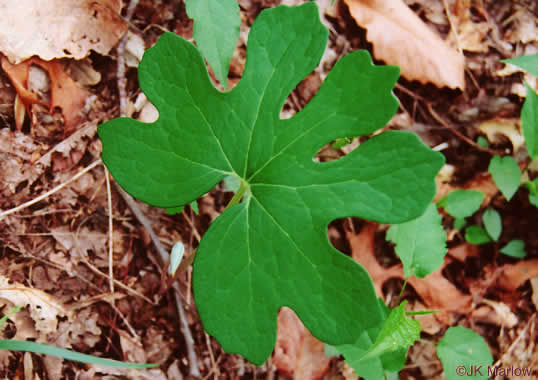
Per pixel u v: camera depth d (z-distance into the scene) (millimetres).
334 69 303
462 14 485
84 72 401
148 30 425
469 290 460
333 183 303
